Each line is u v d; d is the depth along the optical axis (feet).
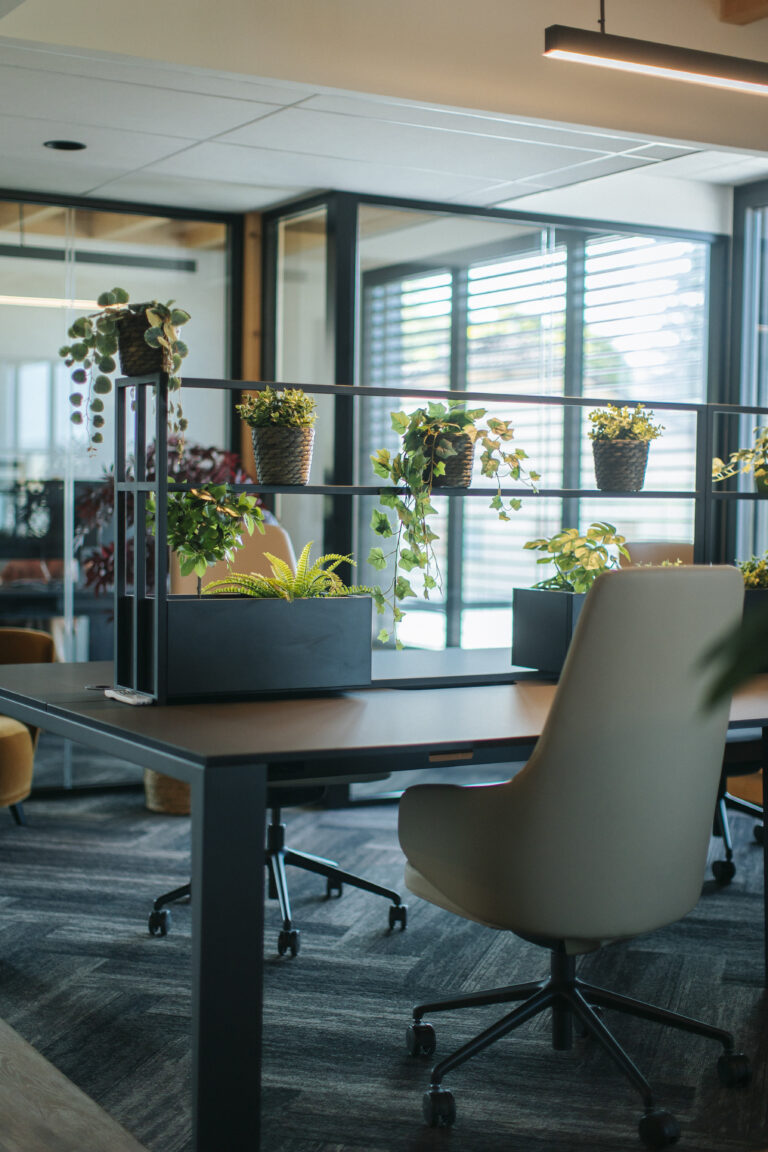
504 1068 8.82
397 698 9.43
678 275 18.53
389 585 16.81
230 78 11.64
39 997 9.98
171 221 16.97
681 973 10.69
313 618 9.36
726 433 18.85
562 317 17.69
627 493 11.25
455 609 17.25
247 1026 7.02
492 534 17.44
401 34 12.66
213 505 9.44
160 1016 9.62
